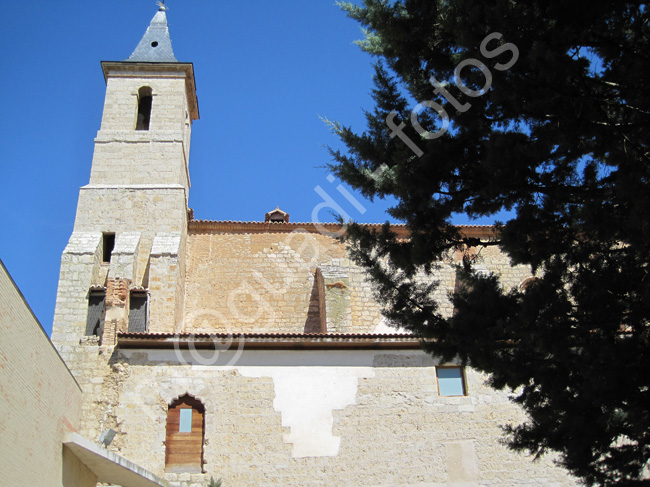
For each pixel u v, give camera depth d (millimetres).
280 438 18438
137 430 18391
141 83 30312
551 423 12141
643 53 10625
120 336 19312
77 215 26719
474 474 18328
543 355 11430
